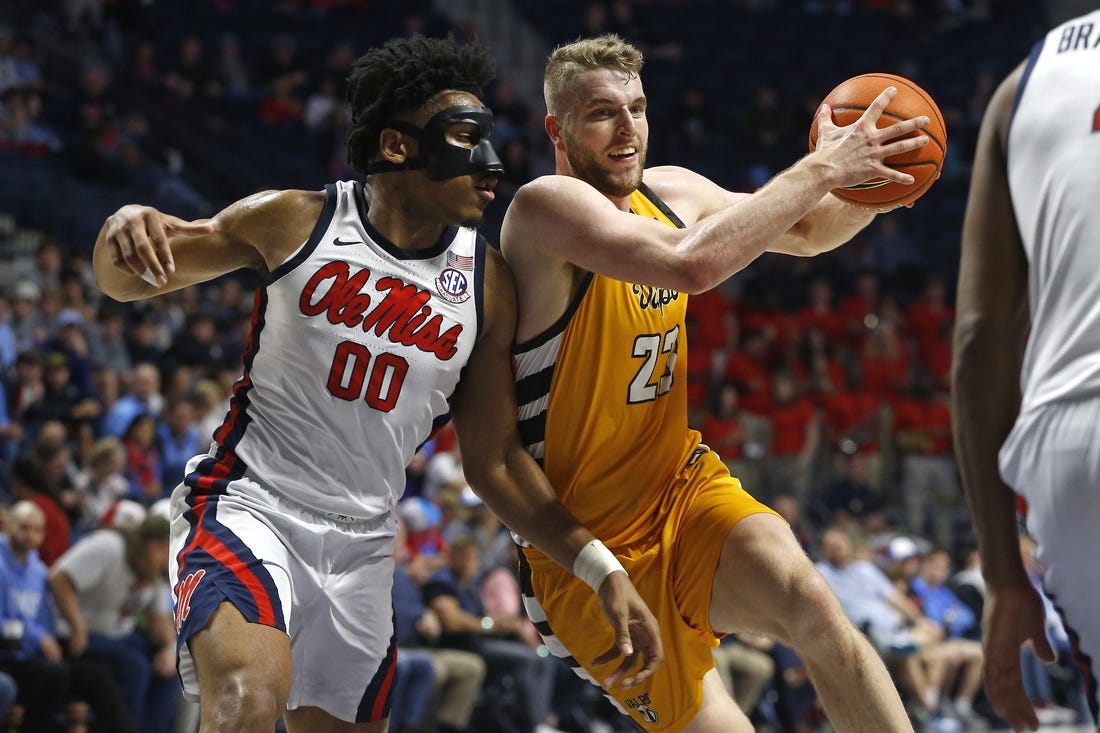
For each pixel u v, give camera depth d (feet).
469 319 9.52
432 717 21.67
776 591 9.09
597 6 56.59
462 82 9.39
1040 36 58.39
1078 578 6.28
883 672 8.82
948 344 41.11
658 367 9.78
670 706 10.04
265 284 9.34
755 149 49.90
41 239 33.96
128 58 47.96
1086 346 6.16
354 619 9.66
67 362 26.32
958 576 30.71
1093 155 6.17
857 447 35.45
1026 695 6.64
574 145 9.59
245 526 9.20
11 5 43.47
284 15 53.47
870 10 59.21
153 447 24.31
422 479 28.30
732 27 58.08
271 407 9.44
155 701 19.29
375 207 9.45
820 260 45.42
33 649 17.99
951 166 51.08
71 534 20.71
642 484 9.93
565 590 10.05
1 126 37.11
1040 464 6.32
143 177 38.14
